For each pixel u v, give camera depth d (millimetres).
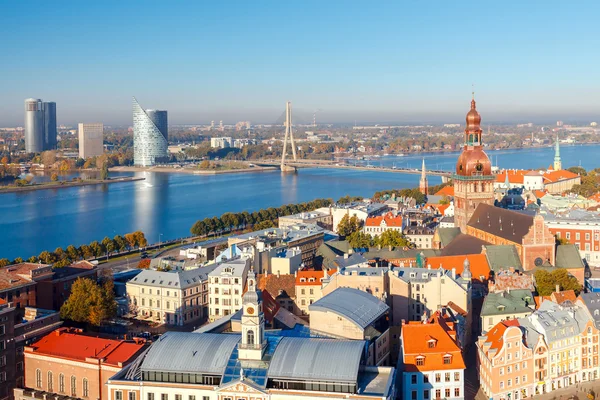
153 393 181125
